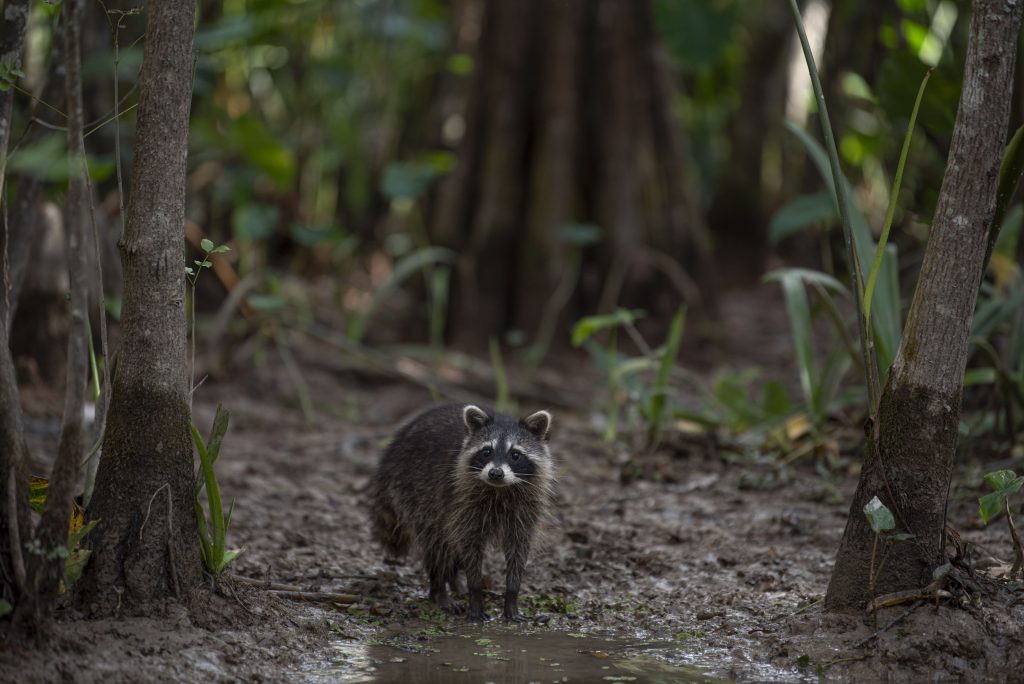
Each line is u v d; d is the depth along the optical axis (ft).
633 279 53.88
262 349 48.29
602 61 54.49
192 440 21.29
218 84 63.26
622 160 54.24
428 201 57.98
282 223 67.26
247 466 35.53
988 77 20.12
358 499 33.24
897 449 21.40
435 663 21.01
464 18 62.90
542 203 53.78
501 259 54.03
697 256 55.72
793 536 29.12
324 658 20.97
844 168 52.26
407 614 24.32
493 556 29.27
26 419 36.29
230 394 44.52
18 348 38.42
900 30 40.27
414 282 55.21
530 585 26.61
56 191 38.40
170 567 20.53
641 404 38.14
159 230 20.22
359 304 63.26
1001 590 22.52
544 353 52.70
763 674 20.65
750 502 32.12
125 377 20.31
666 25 56.49
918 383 21.21
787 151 82.12
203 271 48.19
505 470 23.67
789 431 36.14
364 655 21.30
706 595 25.32
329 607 23.90
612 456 37.24
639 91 54.65
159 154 20.15
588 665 21.07
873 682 20.35
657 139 55.26
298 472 35.73
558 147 53.88
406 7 67.67
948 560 21.84
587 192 55.31
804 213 45.91
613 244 54.13
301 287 64.08
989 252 21.90
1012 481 22.15
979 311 32.86
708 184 80.12
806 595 24.75
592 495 33.47
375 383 48.49
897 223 48.03
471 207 55.01
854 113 63.87
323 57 69.87
